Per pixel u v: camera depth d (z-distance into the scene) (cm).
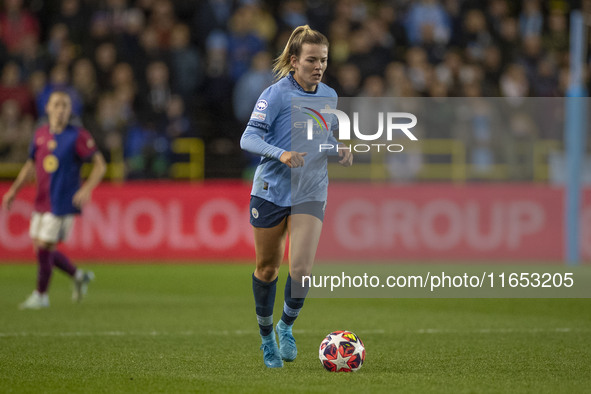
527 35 6581
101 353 2077
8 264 5012
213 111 5684
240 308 3116
